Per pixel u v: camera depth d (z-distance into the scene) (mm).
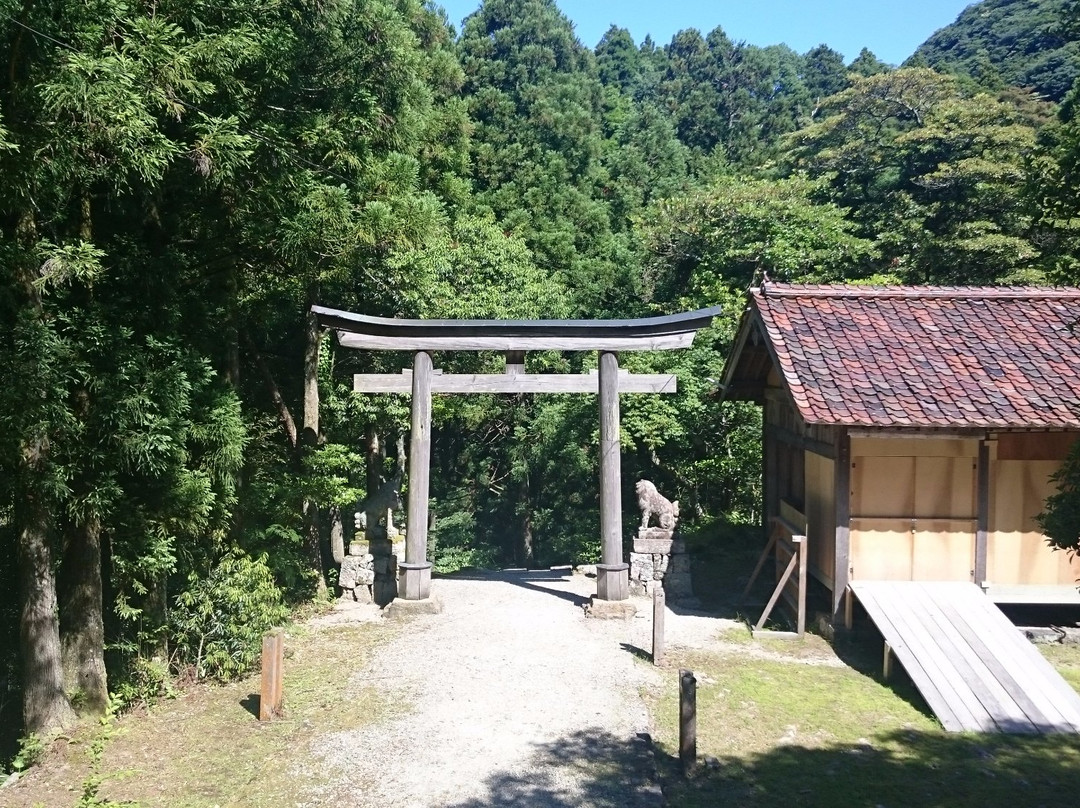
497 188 25828
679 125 39000
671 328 11531
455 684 8766
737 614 11414
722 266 21500
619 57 46656
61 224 7953
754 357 12828
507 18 33031
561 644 10102
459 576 14219
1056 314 11242
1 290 6609
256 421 12750
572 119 28391
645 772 6715
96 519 7676
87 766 7031
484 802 6246
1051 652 9508
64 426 6734
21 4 6141
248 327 12883
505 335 11602
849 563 10031
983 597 9648
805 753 7090
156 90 6863
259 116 9336
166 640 8891
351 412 14711
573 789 6434
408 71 12117
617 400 11688
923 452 10016
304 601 12289
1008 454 9953
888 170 26266
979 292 11719
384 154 12406
